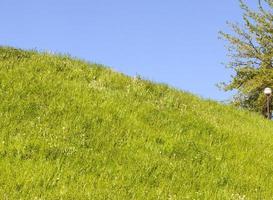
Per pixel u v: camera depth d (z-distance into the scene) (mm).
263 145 14523
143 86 16750
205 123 14461
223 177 11188
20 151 9891
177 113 14648
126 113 13336
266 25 36000
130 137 11875
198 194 9812
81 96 13727
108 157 10617
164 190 9609
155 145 11867
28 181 8633
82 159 10141
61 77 15328
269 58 35250
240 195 10375
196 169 11188
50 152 10164
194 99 18312
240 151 13250
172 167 10836
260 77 34844
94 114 12625
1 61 15227
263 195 10734
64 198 8242
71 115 12281
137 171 10266
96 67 17750
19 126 11062
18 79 13844
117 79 16781
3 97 12445
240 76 36656
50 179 8977
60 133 11164
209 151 12539
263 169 12469
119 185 9281
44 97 13078
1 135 10430
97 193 8641
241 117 18734
